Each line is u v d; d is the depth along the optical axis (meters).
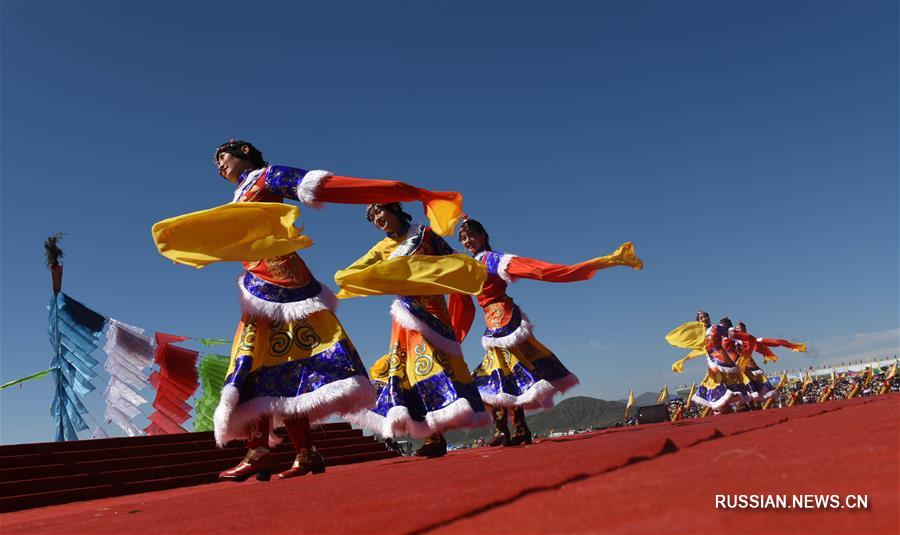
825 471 1.52
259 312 4.68
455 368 6.59
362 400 4.68
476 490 2.00
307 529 1.71
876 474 1.42
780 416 4.70
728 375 15.91
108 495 9.25
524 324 7.62
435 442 6.61
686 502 1.33
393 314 6.60
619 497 1.47
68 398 16.06
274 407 4.55
